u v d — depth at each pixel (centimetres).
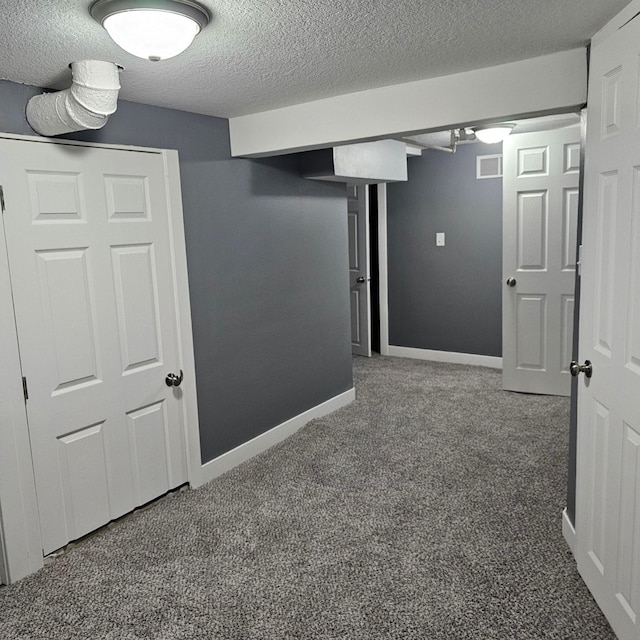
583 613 204
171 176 288
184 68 212
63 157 239
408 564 238
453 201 541
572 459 245
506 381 467
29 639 201
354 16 164
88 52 188
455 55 210
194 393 311
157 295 286
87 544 259
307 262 396
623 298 176
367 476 321
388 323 604
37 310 235
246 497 302
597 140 194
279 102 280
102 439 266
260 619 208
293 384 392
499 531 260
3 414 225
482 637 195
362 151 395
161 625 206
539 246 437
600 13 173
